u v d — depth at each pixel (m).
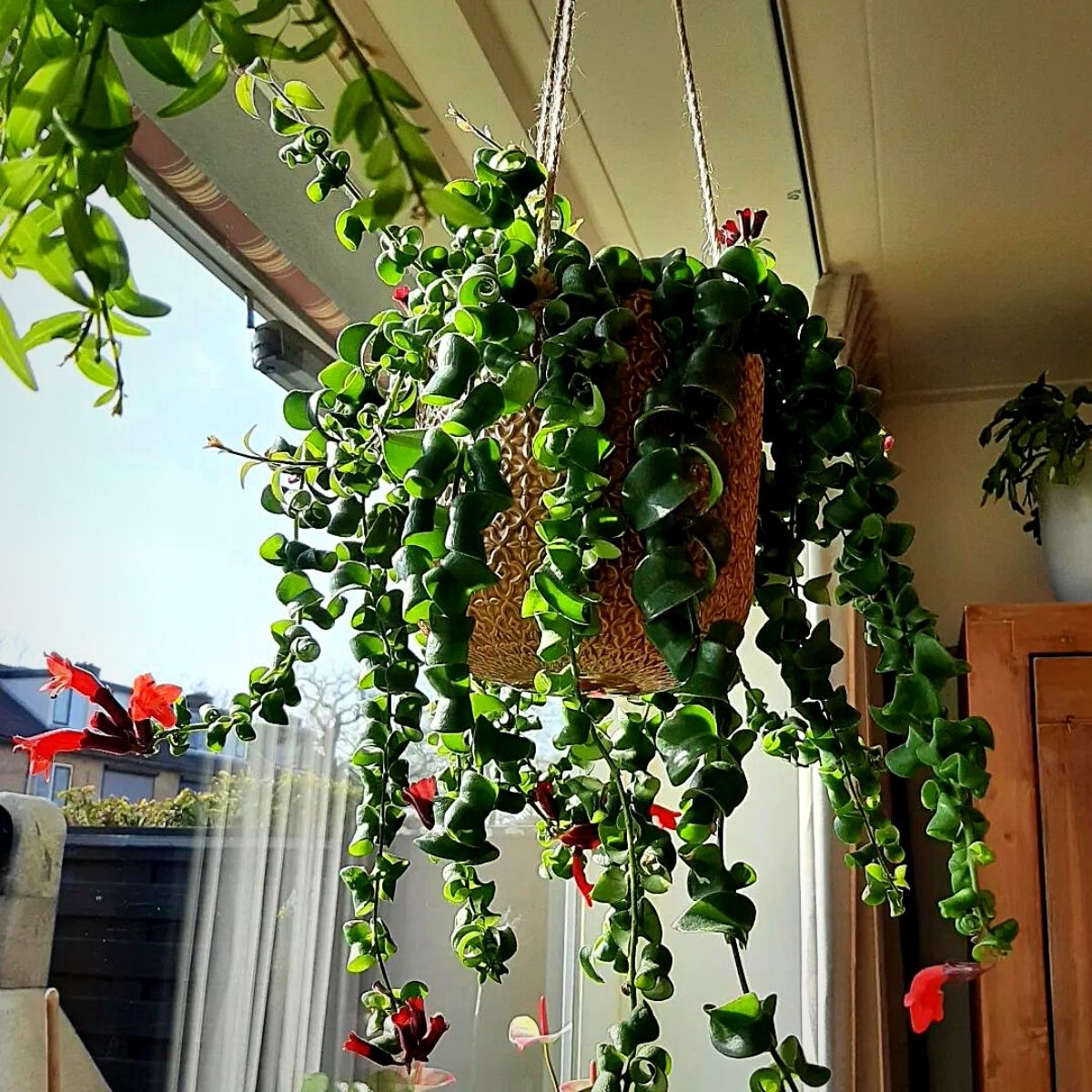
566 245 0.64
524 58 1.21
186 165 1.03
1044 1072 1.40
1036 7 1.18
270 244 1.16
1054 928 1.44
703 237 1.64
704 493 0.58
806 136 1.39
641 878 0.60
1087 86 1.29
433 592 0.49
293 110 0.74
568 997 1.75
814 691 0.72
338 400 0.72
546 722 1.49
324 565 0.75
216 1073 1.04
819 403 0.72
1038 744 1.52
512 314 0.54
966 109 1.34
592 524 0.55
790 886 1.81
